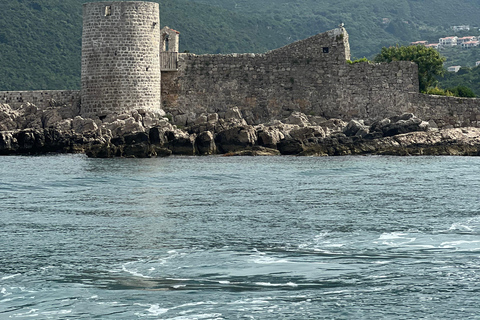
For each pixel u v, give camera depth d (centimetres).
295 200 4750
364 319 2567
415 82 8769
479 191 5059
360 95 8825
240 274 3002
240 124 8131
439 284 2867
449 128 8525
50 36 17112
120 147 7706
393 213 4231
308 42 8900
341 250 3347
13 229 3850
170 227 3881
